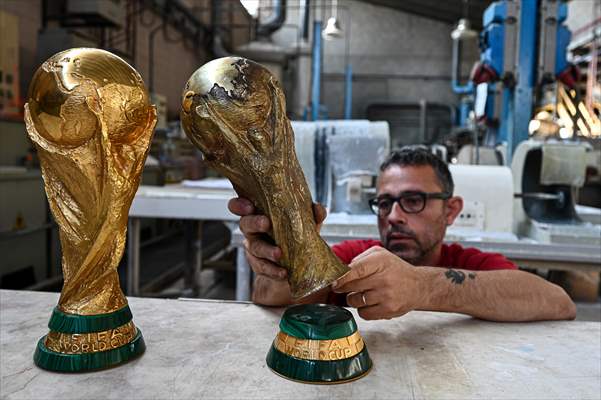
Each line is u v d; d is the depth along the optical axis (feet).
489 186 5.16
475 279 2.01
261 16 24.97
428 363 1.49
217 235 15.56
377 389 1.31
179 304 2.09
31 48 10.72
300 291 1.37
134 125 1.37
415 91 28.60
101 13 10.82
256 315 1.94
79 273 1.42
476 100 8.50
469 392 1.30
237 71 1.31
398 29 28.40
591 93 11.30
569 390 1.32
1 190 8.16
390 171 3.44
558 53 6.89
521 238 5.21
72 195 1.40
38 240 9.22
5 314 1.91
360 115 28.78
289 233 1.39
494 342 1.70
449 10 25.59
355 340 1.41
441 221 3.39
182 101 1.36
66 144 1.32
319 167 5.71
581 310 5.03
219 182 8.44
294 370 1.35
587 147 5.27
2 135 8.48
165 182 10.58
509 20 6.84
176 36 18.86
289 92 24.75
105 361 1.40
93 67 1.27
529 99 6.93
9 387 1.30
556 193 5.64
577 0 14.83
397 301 1.79
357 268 1.73
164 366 1.44
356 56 28.60
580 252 4.70
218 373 1.39
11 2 9.95
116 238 1.45
